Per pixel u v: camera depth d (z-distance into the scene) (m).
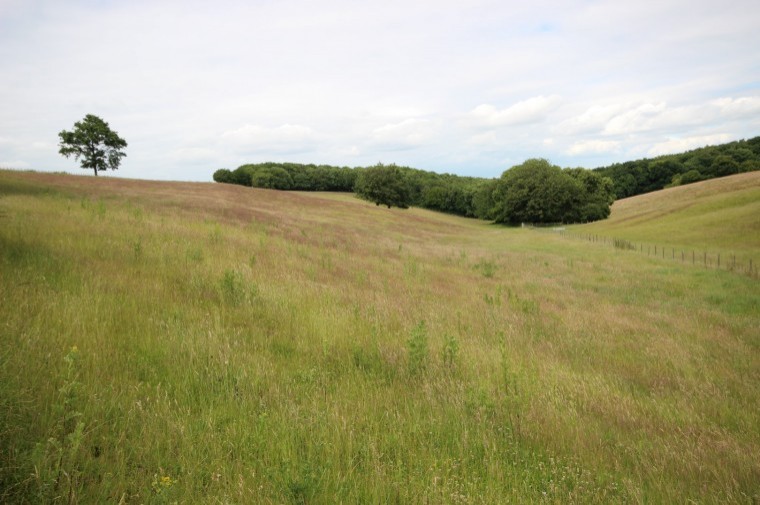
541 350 9.82
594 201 91.06
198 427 4.54
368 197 92.19
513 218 94.69
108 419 4.39
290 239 24.58
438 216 111.00
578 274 24.45
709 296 18.48
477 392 6.18
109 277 9.30
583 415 6.36
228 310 9.05
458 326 10.98
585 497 4.08
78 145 66.06
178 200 34.66
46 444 3.58
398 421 5.31
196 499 3.55
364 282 15.65
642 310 15.36
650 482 4.55
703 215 56.47
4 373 4.48
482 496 3.84
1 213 13.17
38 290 7.57
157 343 6.57
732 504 4.20
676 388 8.07
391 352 7.97
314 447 4.41
